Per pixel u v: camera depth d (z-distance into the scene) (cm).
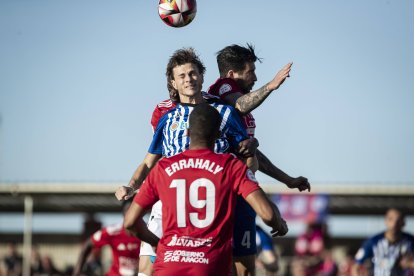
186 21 2295
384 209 7119
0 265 7638
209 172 1867
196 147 1902
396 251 3628
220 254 1861
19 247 8431
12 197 7131
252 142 2116
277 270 3438
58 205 7156
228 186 1861
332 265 5625
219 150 2112
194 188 1862
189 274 1848
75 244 8281
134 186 2173
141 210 1895
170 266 1855
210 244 1858
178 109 2136
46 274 6531
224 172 1864
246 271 2264
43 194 6712
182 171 1875
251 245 2253
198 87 2131
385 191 6500
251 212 2245
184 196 1862
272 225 1855
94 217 7019
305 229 5984
